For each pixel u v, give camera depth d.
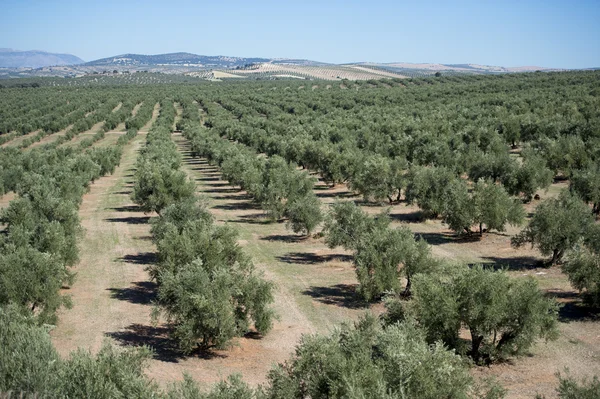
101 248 47.03
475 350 24.95
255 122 125.50
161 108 179.88
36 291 28.66
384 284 32.09
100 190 75.38
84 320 31.06
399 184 59.88
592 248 33.66
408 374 16.94
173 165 75.25
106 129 145.75
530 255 40.34
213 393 17.80
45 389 16.88
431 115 104.19
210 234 33.59
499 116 93.94
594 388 17.16
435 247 43.72
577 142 63.53
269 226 54.16
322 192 69.31
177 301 26.19
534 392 21.58
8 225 45.72
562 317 29.16
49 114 149.50
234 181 72.31
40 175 61.69
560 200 39.72
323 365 18.59
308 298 34.41
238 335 27.69
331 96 168.38
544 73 195.50
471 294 23.77
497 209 44.03
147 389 17.47
